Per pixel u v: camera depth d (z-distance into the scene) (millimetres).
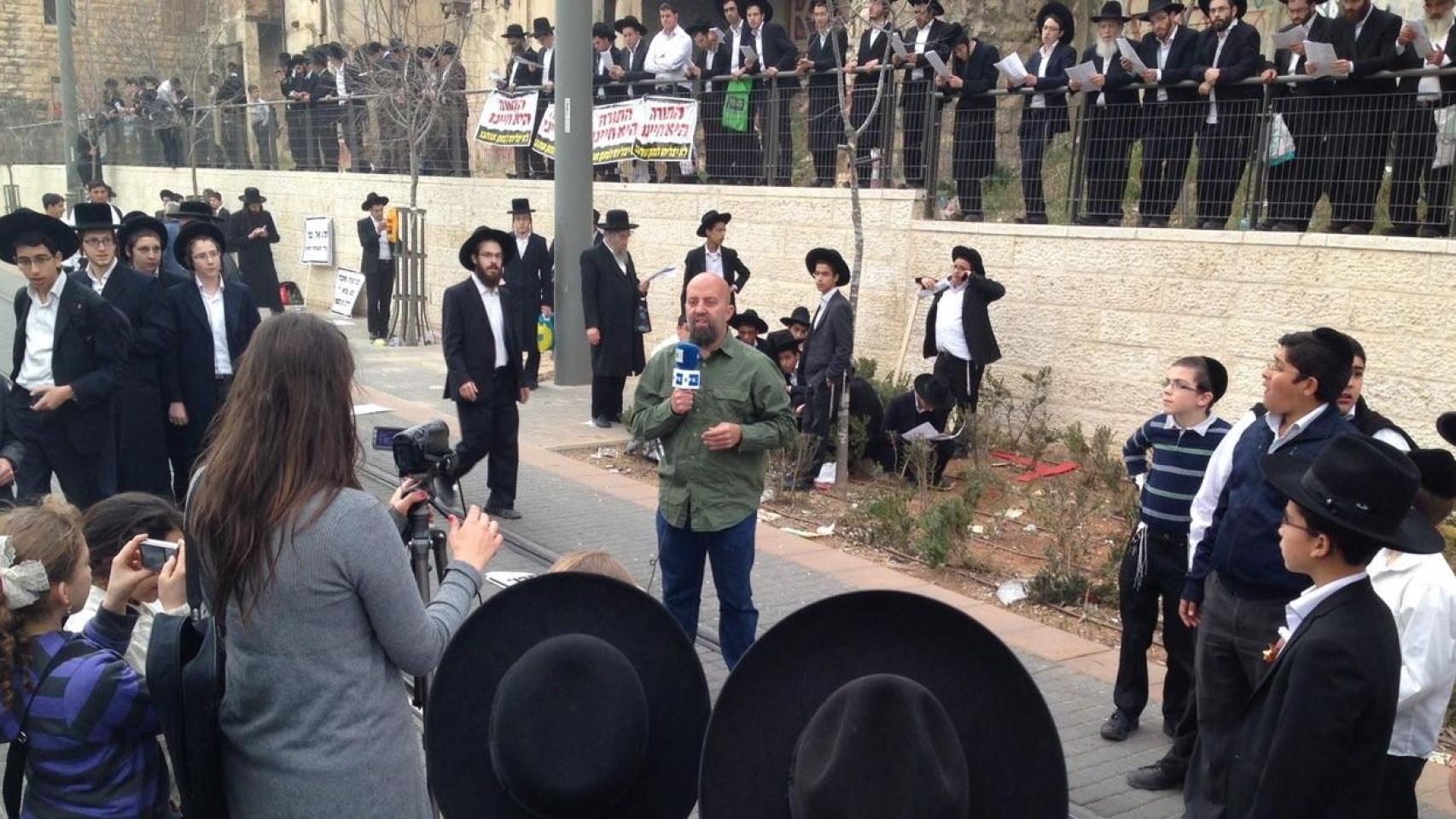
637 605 2605
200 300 7523
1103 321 10758
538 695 2426
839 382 9852
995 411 11273
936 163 12211
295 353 2590
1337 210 9461
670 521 5586
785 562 8023
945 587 7633
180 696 2576
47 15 35344
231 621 2588
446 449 3416
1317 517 2945
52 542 3021
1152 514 5258
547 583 2582
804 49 19188
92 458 6918
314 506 2555
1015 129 12094
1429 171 8953
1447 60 8773
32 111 34812
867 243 12602
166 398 7480
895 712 1888
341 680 2582
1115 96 10773
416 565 3303
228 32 31562
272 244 23359
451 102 18750
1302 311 9500
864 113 12625
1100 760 5316
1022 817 2043
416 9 23062
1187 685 5391
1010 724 2051
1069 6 16891
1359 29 9289
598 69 15820
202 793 2615
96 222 7168
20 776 3018
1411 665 3465
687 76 14531
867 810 1858
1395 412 9047
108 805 2938
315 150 22219
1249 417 4508
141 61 33062
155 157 27172
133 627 3254
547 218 16922
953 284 10555
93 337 6773
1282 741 2863
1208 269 10016
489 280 8492
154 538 3662
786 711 2094
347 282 20266
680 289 14859
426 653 2717
